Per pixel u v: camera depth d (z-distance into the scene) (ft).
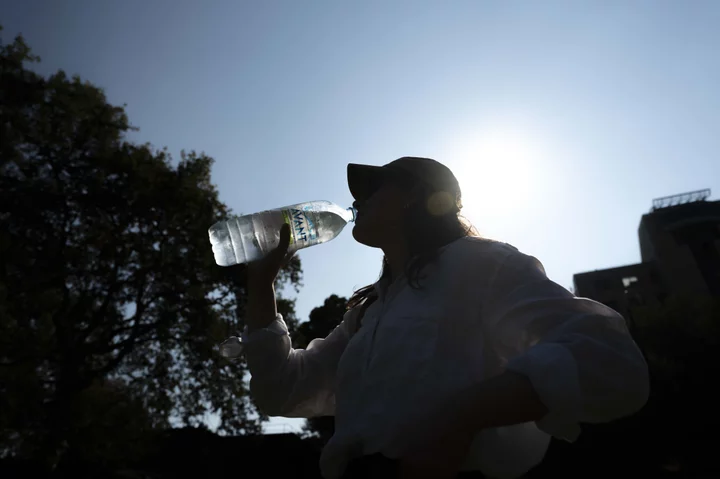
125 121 56.29
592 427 67.00
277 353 4.28
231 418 53.21
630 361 2.31
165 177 54.60
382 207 3.84
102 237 53.01
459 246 3.32
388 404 2.80
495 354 2.94
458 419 2.16
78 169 52.31
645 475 65.26
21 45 49.93
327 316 71.61
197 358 52.06
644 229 136.36
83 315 49.78
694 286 122.21
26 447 38.91
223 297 53.83
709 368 72.43
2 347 33.22
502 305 2.88
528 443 2.89
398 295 3.33
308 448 81.71
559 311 2.60
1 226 48.06
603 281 131.75
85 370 50.52
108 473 54.54
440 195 3.81
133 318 54.39
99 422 44.37
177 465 75.97
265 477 79.25
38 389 35.94
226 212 57.88
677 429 68.18
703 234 125.90
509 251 3.11
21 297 40.81
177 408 54.19
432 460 2.12
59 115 52.44
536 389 2.16
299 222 6.31
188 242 52.39
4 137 48.06
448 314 2.96
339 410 3.27
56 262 47.75
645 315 84.64
